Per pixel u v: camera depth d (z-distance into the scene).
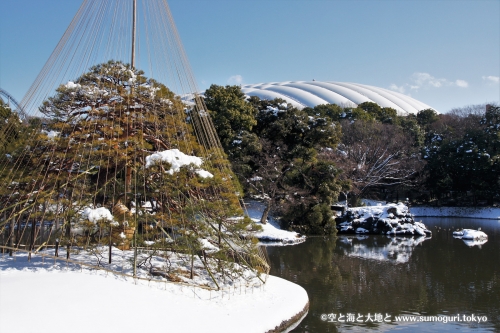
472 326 14.05
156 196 15.80
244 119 41.75
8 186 15.91
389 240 35.62
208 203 15.02
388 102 117.44
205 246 15.39
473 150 57.78
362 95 117.81
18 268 13.23
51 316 9.89
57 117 16.66
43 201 14.52
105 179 16.14
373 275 21.62
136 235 13.95
